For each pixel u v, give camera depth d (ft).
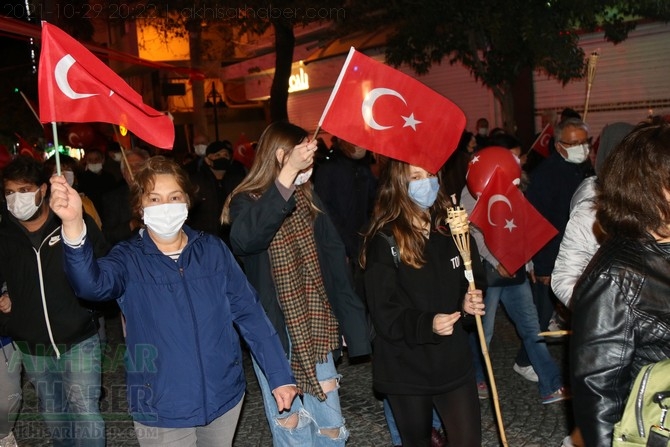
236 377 11.39
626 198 7.73
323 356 13.20
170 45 96.94
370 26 50.72
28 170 13.58
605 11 37.55
